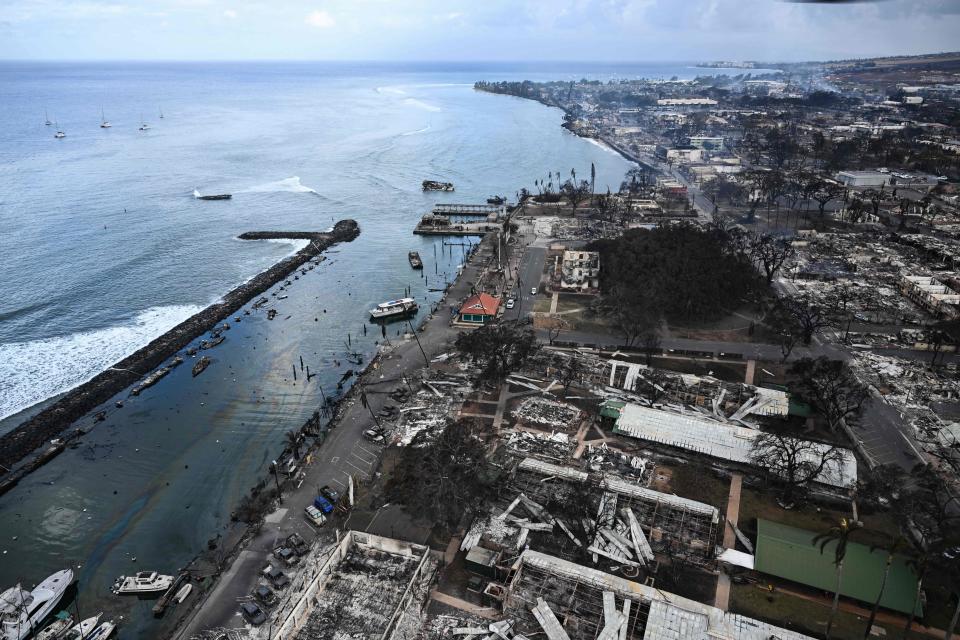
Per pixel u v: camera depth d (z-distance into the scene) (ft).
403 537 362.53
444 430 441.27
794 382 500.74
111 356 616.39
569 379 513.04
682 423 440.86
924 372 531.50
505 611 309.22
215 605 323.98
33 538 388.98
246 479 437.17
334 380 566.77
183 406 529.45
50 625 322.34
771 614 307.58
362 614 307.17
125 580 349.20
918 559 298.97
